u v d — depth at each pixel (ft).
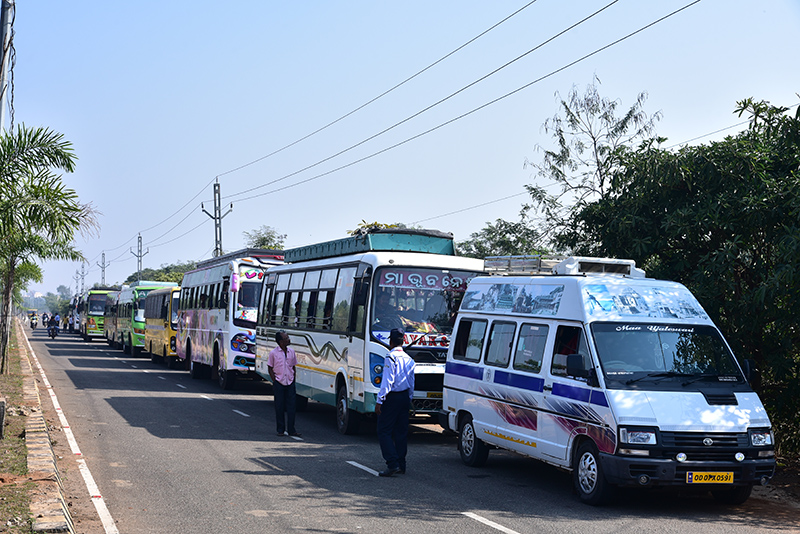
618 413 28.50
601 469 29.09
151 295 125.59
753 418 29.37
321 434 49.37
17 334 213.66
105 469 35.63
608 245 47.85
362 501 30.01
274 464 37.81
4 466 31.96
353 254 52.54
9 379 72.74
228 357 76.13
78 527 25.43
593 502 29.63
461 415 40.24
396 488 32.71
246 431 49.44
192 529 25.45
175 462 37.73
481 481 34.78
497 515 28.02
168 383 84.02
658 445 28.09
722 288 41.27
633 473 28.12
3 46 45.65
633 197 46.01
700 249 45.11
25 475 30.32
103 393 70.54
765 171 41.45
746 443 28.78
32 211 41.96
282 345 48.34
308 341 57.47
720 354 31.65
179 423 52.01
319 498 30.37
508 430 35.47
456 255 52.06
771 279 36.58
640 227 45.39
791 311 38.50
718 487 29.40
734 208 40.70
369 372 45.37
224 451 41.32
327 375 53.16
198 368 91.40
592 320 31.45
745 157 40.73
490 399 37.04
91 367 104.32
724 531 26.37
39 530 22.53
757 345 42.29
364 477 35.04
